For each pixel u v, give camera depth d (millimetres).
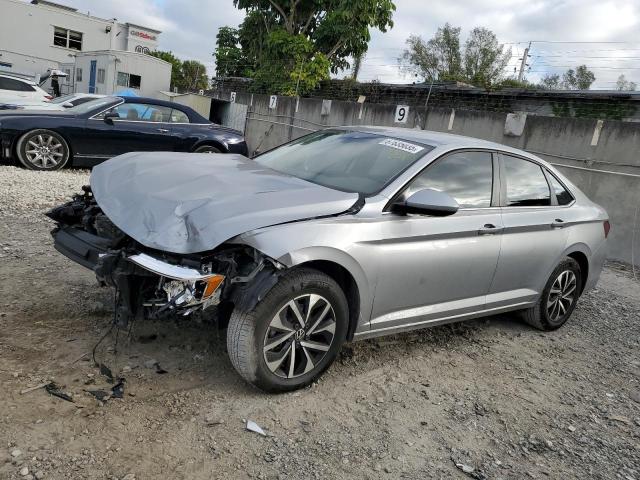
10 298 4266
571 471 3148
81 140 9961
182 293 3078
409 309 4008
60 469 2588
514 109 17281
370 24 17672
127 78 26578
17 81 17641
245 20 19672
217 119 19344
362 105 13570
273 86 18062
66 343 3695
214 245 2992
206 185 3584
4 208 6844
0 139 9500
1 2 33719
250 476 2738
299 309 3373
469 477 2982
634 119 14180
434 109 11883
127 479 2592
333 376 3824
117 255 3189
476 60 41812
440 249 3969
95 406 3086
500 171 4609
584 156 9312
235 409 3262
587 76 33688
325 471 2855
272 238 3143
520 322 5480
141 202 3402
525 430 3514
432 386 3910
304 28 18828
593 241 5395
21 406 2982
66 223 3996
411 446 3180
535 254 4770
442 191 3996
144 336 3926
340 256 3404
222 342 3994
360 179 3994
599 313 6129
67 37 36625
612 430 3652
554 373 4426
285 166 4496
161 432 2965
